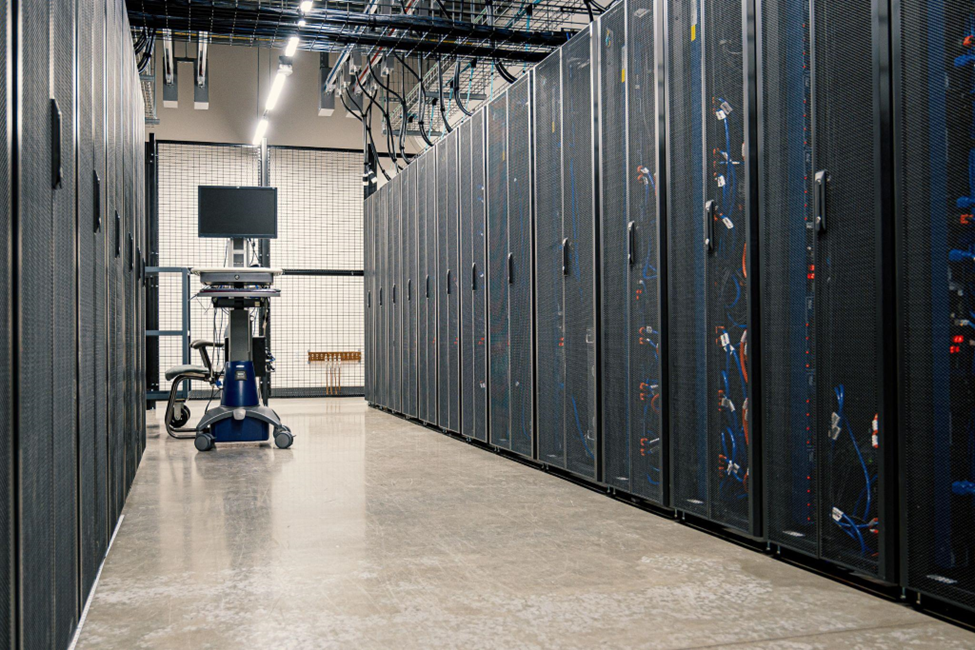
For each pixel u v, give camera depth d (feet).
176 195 31.99
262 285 18.88
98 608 7.33
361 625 6.89
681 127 10.50
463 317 19.06
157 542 9.77
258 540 9.88
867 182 7.54
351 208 34.14
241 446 18.71
